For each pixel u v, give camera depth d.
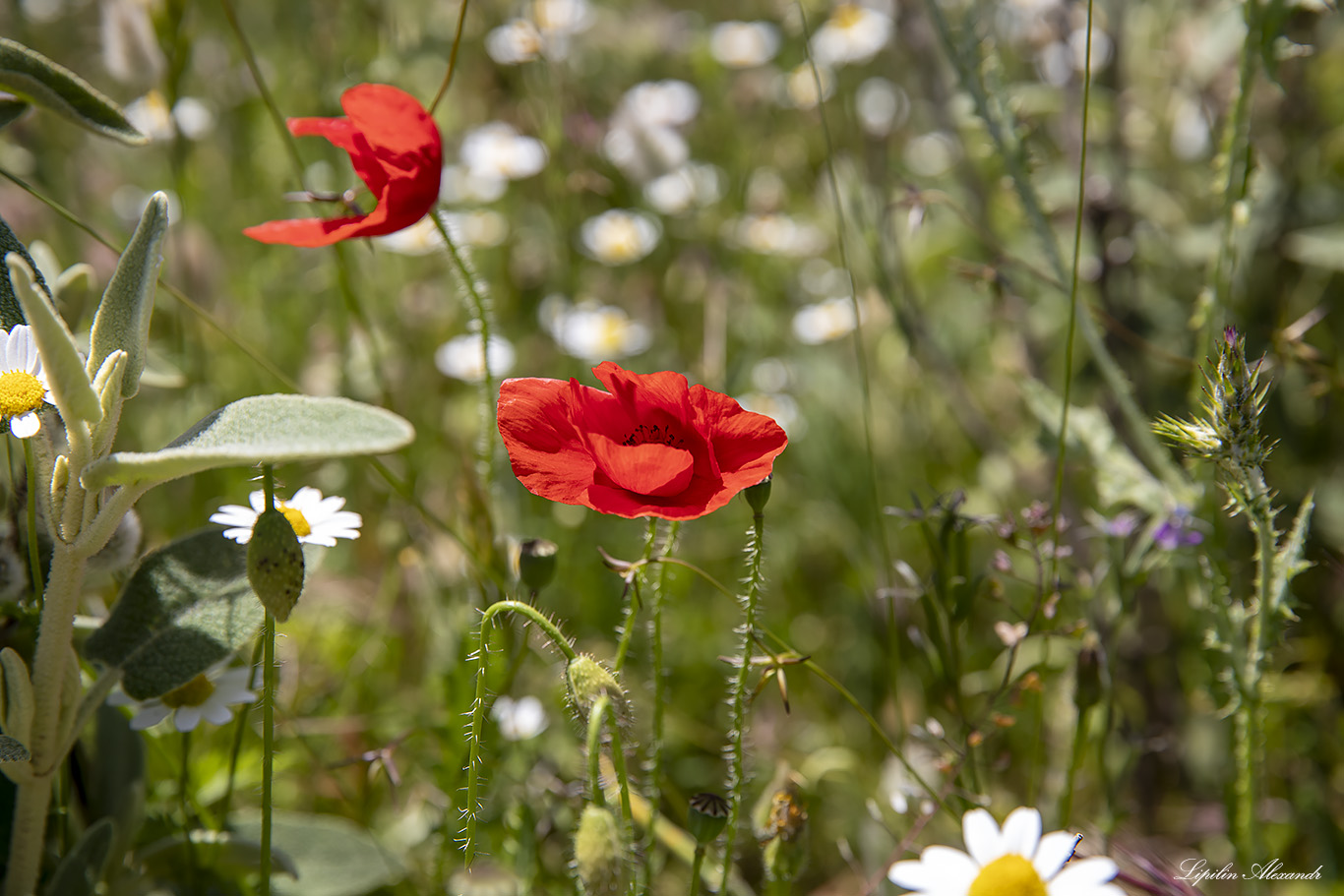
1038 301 1.02
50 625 0.64
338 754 0.81
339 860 0.73
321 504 0.71
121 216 1.21
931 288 1.18
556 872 0.76
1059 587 0.73
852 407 1.10
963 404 1.00
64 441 0.68
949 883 0.62
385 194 0.69
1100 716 0.75
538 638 0.79
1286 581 0.71
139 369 0.64
